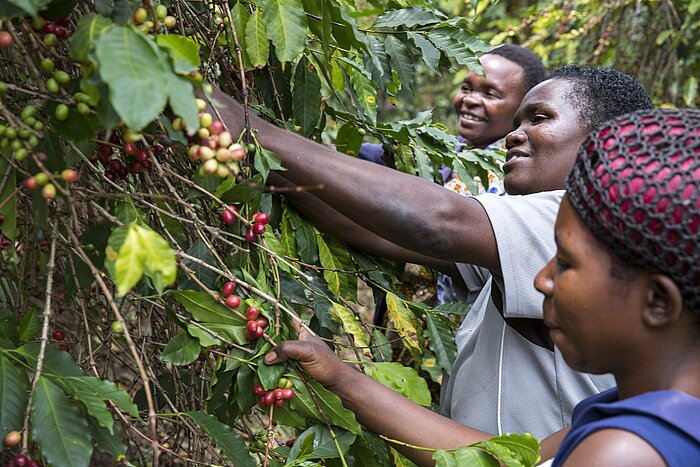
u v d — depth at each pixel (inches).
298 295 49.9
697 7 140.6
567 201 29.1
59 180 36.8
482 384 53.2
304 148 44.6
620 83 53.7
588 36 166.4
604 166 27.3
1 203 39.4
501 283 48.3
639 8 151.6
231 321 43.1
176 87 30.5
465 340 56.8
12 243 45.9
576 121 52.9
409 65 56.7
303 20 45.8
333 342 53.0
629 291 27.4
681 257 25.8
